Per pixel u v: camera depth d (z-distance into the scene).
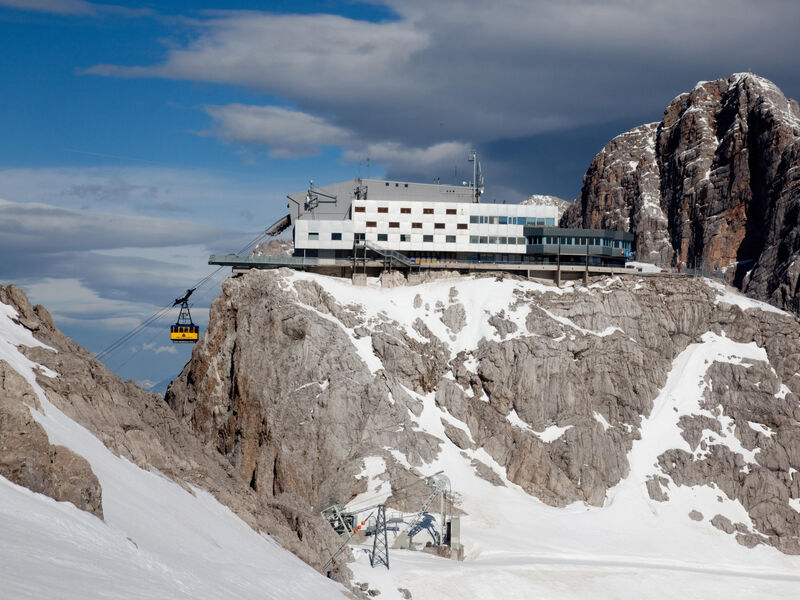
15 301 128.12
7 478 65.31
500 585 169.00
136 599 51.59
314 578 104.81
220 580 76.19
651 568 187.75
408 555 179.88
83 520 65.62
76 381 112.38
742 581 186.00
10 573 47.41
